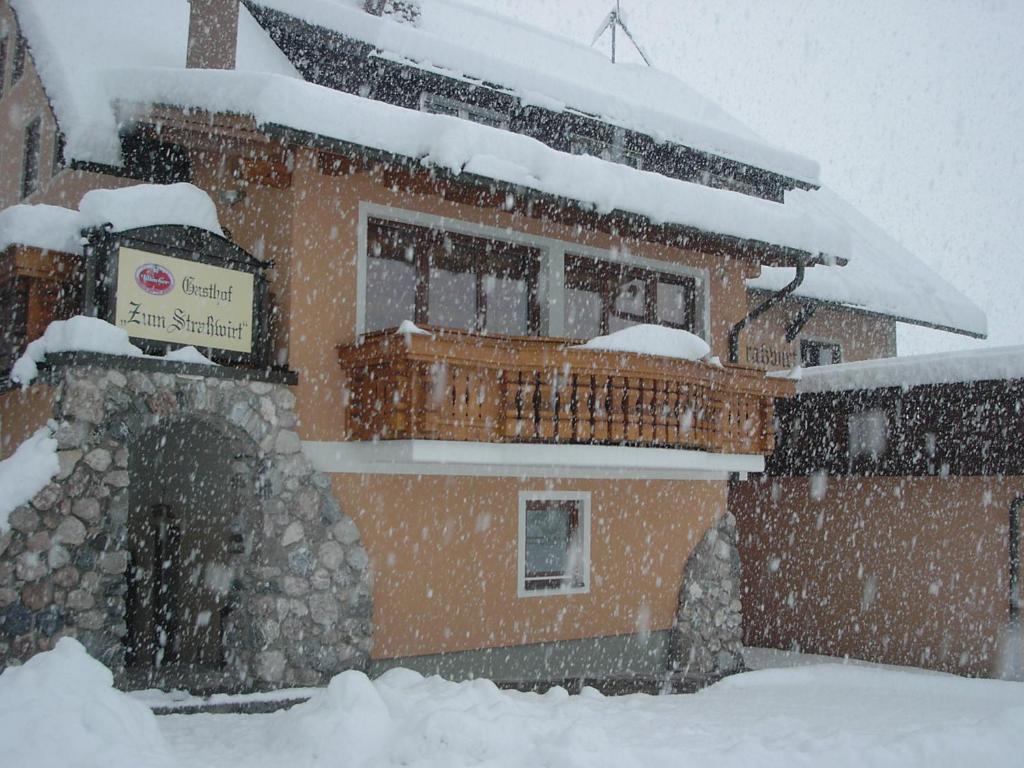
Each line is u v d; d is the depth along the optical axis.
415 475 10.89
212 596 10.66
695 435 11.81
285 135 9.30
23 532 8.25
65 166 11.22
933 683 12.66
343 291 10.50
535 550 12.02
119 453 8.84
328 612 9.94
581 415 10.70
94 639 8.53
